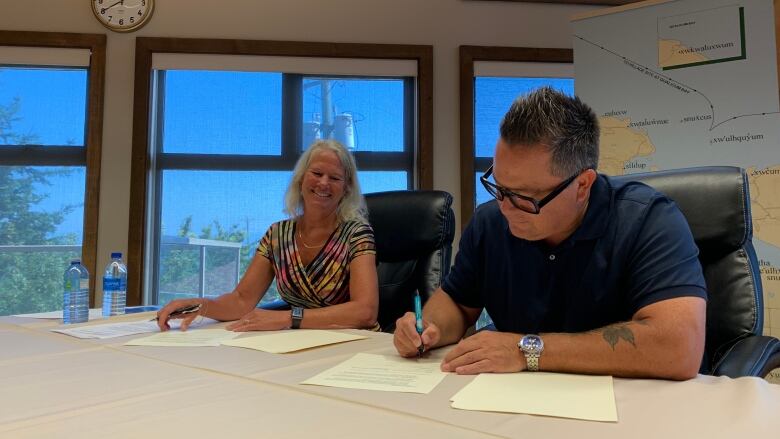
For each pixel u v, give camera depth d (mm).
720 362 898
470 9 2924
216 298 1353
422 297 1600
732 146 2143
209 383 668
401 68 2883
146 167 2764
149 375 714
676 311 712
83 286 1348
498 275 1065
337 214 1544
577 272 930
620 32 2373
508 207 866
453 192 2838
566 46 2930
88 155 2719
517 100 853
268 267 1549
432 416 526
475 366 712
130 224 2697
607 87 2385
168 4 2822
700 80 2213
